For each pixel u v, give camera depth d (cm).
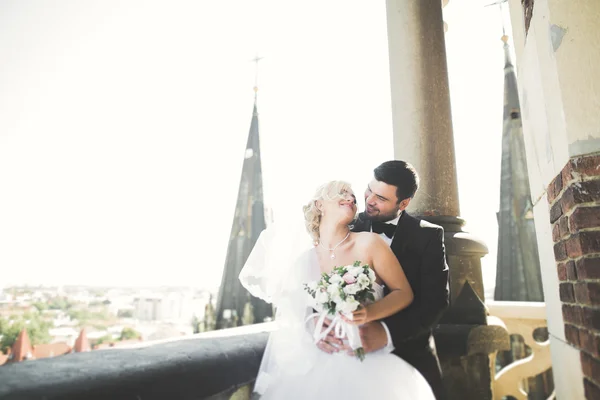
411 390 166
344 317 167
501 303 393
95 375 112
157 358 138
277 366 180
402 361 177
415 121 323
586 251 156
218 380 150
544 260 238
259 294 195
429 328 181
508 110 2083
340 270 174
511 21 283
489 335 277
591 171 158
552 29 172
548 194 210
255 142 2634
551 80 179
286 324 185
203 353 155
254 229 2394
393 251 203
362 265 180
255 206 2455
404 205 213
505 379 362
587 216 157
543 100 199
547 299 237
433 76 329
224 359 159
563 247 186
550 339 238
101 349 154
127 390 111
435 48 334
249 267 197
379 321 177
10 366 119
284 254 196
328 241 192
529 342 368
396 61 340
